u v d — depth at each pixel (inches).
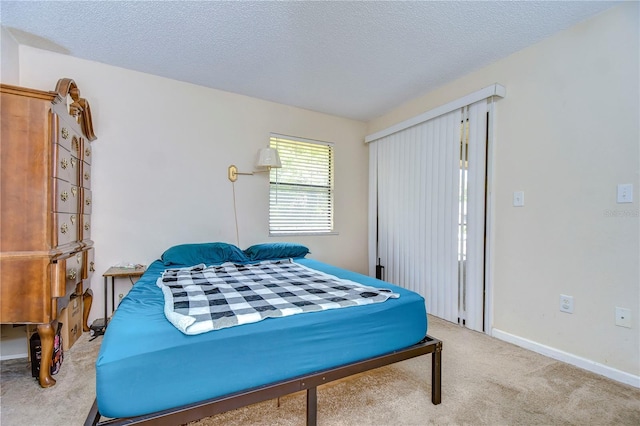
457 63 101.5
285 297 62.7
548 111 86.3
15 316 64.6
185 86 117.0
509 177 95.3
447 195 113.4
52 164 68.2
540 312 87.1
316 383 50.3
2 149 64.8
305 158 145.8
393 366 78.6
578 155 80.0
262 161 122.8
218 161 123.4
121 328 46.1
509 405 61.1
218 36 87.4
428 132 122.1
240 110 128.0
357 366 54.4
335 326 52.9
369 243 157.5
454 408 60.1
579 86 80.0
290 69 106.3
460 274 108.7
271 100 133.7
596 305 76.2
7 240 64.6
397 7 74.1
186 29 84.1
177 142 115.7
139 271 97.7
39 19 80.0
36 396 63.2
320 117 148.0
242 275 87.5
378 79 113.8
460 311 108.3
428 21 79.4
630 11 71.2
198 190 119.6
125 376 38.0
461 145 109.0
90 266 95.9
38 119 67.2
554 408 60.2
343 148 154.6
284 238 138.1
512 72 95.2
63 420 55.9
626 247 71.6
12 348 82.1
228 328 46.5
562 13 76.2
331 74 110.0
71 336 86.7
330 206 152.4
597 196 76.4
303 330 49.9
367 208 160.2
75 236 83.9
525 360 81.5
